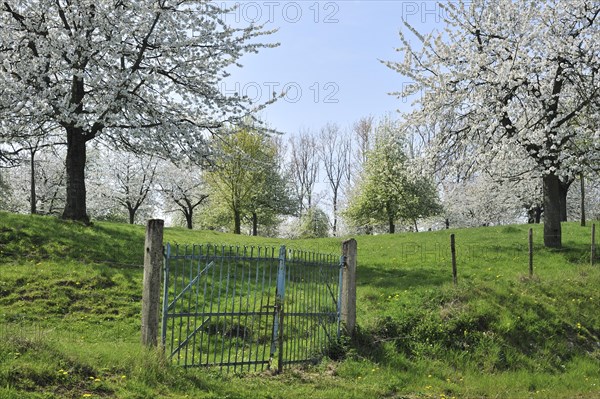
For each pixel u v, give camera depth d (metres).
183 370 9.02
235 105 23.66
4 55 19.88
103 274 16.02
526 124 21.61
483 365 12.79
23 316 12.81
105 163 50.59
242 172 45.75
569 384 12.17
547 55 22.72
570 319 15.25
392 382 10.73
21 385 7.28
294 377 10.30
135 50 21.94
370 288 16.44
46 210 48.91
